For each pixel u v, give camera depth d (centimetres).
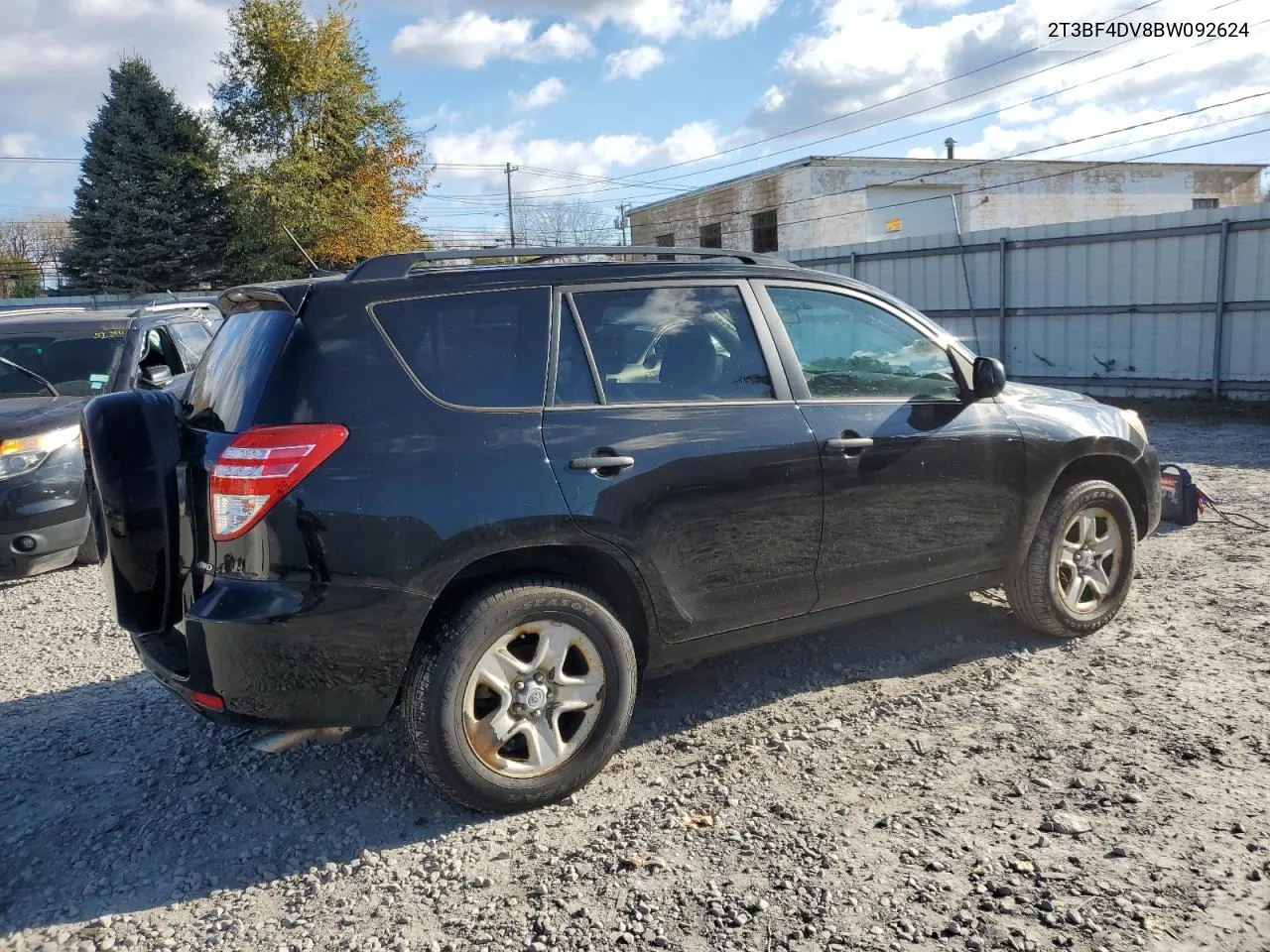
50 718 431
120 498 325
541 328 343
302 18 3856
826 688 421
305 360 306
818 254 1847
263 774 371
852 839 305
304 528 294
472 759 320
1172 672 416
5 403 702
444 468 311
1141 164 3656
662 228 4047
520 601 322
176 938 277
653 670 374
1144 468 484
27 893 301
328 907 287
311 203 3781
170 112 4556
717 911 273
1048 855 290
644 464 342
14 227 8438
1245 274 1248
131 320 804
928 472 408
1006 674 425
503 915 278
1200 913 260
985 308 1575
